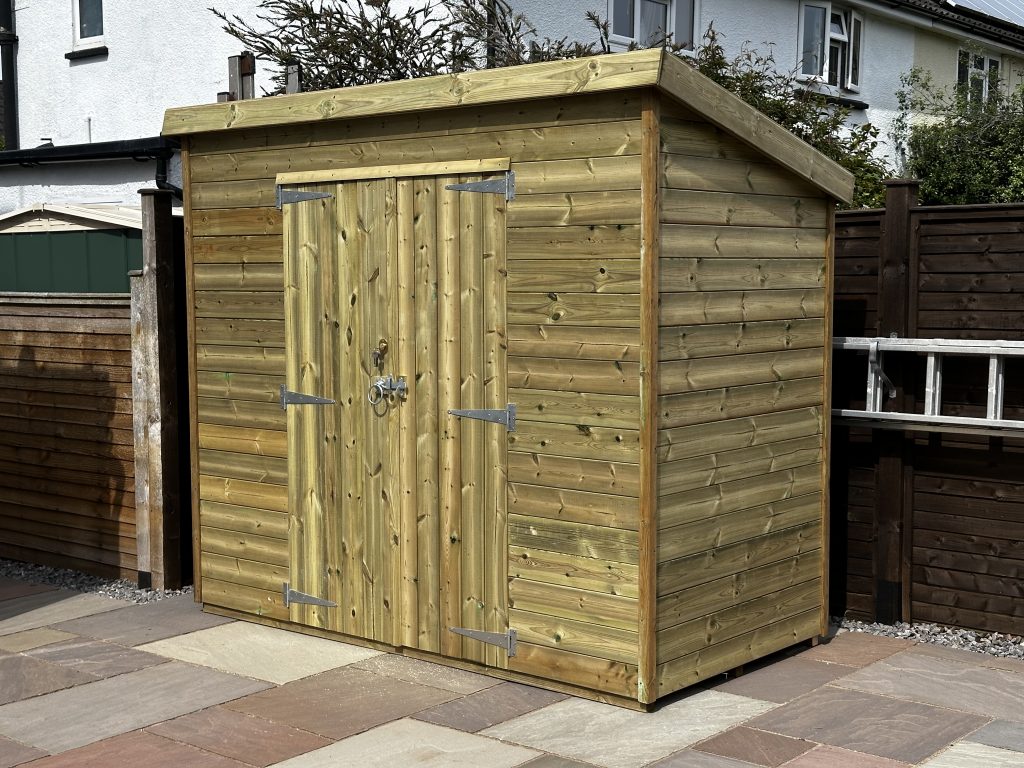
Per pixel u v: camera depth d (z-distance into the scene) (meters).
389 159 5.44
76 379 7.14
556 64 4.77
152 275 6.60
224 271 6.16
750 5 12.05
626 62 4.56
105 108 12.71
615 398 4.78
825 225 5.76
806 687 5.19
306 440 5.89
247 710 4.92
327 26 7.98
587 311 4.84
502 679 5.27
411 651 5.60
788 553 5.61
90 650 5.77
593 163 4.78
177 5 11.75
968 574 5.89
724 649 5.23
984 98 14.84
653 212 4.63
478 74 5.00
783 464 5.54
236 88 6.93
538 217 4.95
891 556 6.06
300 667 5.48
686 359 4.89
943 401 5.91
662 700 5.00
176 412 6.77
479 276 5.15
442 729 4.68
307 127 5.73
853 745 4.51
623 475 4.79
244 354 6.12
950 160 12.88
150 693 5.15
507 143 5.03
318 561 5.90
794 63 12.73
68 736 4.67
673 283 4.79
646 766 4.31
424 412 5.39
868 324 6.15
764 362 5.38
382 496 5.59
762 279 5.33
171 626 6.16
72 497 7.29
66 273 8.07
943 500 5.94
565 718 4.80
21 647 5.83
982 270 5.74
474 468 5.25
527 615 5.14
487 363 5.16
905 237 5.93
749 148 5.19
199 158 6.20
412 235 5.36
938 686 5.18
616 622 4.87
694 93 4.71
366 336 5.59
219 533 6.34
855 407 6.20
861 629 6.11
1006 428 5.56
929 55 15.32
